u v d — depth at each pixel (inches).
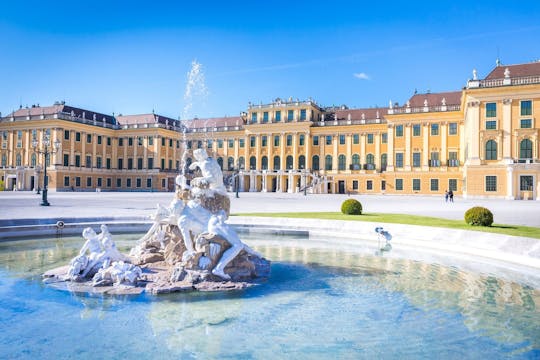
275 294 370.9
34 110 3198.8
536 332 286.7
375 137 2928.2
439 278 434.6
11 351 247.3
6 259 499.8
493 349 259.1
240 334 277.9
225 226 420.5
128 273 379.2
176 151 3521.2
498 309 334.6
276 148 3228.3
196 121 3695.9
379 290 387.5
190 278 383.9
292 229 753.6
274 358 242.7
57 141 1368.1
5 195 1962.4
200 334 276.4
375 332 284.5
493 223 739.4
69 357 240.2
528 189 1895.9
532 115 1916.8
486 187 1987.0
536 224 735.1
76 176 3034.0
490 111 1994.3
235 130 3373.5
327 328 290.5
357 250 606.5
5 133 3105.3
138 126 3339.1
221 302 344.2
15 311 314.0
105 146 3334.2
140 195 2116.1
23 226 673.0
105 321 296.5
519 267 464.1
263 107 3267.7
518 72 2081.7
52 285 376.5
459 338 275.4
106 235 421.7
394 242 634.8
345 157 3019.2
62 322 293.3
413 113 2630.4
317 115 3287.4
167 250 445.4
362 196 2411.4
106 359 238.2
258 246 644.7
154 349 252.2
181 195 468.8
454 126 2551.7
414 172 2630.4
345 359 242.8
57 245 607.2
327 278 432.8
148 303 335.9
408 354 250.8
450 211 1106.7
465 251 537.0
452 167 2539.4
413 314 321.4
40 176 2945.4
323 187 2984.7
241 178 3260.3
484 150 2001.7
